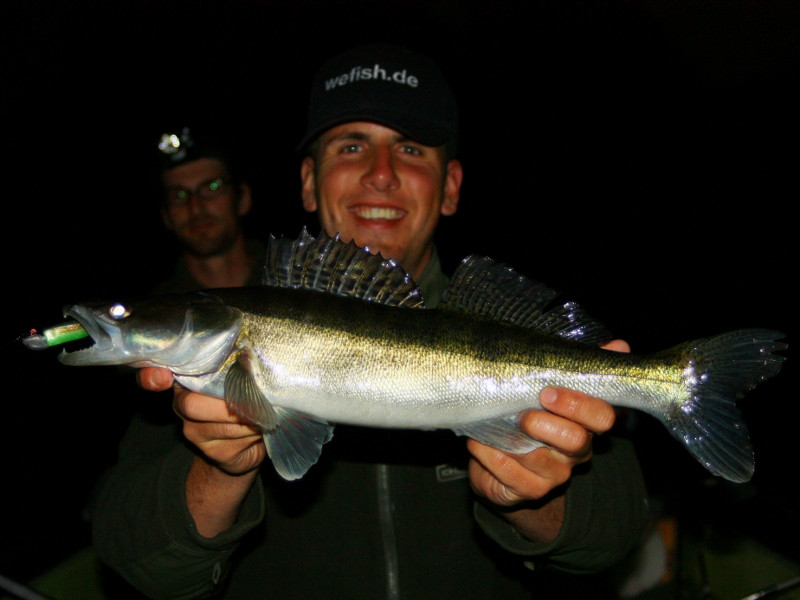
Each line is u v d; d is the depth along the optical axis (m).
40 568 0.80
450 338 0.58
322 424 0.57
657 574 0.87
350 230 0.75
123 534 0.58
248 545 0.67
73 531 0.86
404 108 0.75
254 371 0.57
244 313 0.57
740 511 0.88
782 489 1.35
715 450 0.57
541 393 0.54
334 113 0.76
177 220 1.05
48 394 1.78
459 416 0.57
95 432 1.65
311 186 0.85
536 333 0.59
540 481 0.54
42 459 1.55
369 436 0.68
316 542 0.66
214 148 1.04
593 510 0.59
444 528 0.67
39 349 0.57
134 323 0.57
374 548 0.65
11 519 1.33
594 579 0.89
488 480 0.57
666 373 0.59
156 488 0.57
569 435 0.52
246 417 0.52
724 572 0.86
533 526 0.59
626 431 0.82
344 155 0.76
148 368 0.53
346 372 0.56
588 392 0.58
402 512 0.66
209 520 0.57
